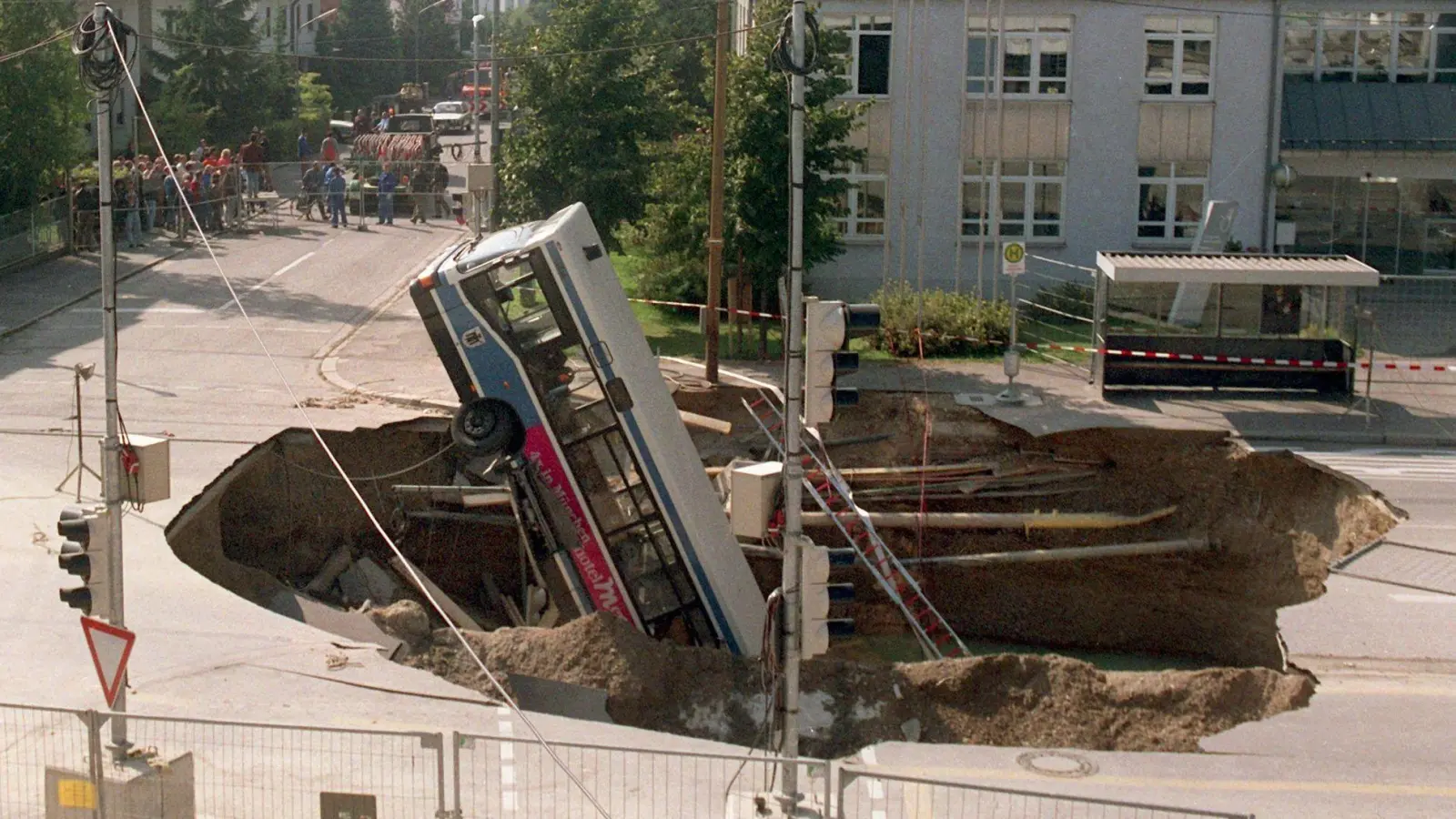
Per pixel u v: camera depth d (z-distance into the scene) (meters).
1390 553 17.70
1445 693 13.29
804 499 22.30
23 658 13.49
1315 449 24.73
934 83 35.47
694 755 9.60
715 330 25.56
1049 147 36.06
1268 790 11.13
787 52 10.79
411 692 12.80
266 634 14.12
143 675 13.02
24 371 25.86
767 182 28.44
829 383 10.59
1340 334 27.28
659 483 17.69
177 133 51.22
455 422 17.70
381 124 56.41
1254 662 21.09
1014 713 13.74
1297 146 36.78
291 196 45.56
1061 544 22.59
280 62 60.25
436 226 43.28
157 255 37.00
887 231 32.56
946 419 24.44
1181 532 22.22
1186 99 36.09
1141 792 11.01
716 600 17.94
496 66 33.38
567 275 17.39
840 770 9.27
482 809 10.30
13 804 10.33
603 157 30.80
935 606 22.62
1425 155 36.94
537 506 17.86
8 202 35.47
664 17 59.03
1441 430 25.62
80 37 11.59
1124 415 25.12
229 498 19.95
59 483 19.23
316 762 11.13
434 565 22.00
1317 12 37.47
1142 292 27.34
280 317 31.14
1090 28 35.62
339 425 22.20
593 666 14.36
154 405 23.59
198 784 10.71
